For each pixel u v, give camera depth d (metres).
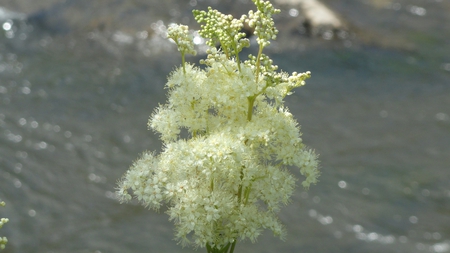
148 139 9.73
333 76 12.61
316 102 11.39
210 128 2.61
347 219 7.74
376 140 9.94
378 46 14.16
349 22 14.96
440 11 16.64
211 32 2.54
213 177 2.44
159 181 2.49
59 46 13.13
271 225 2.53
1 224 2.47
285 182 2.60
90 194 8.27
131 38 13.56
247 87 2.47
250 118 2.57
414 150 9.63
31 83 11.36
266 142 2.40
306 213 7.85
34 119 10.07
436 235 7.42
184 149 2.44
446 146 9.77
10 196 8.07
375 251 7.12
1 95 10.79
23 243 7.22
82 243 7.25
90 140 9.57
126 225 7.64
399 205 8.06
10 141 9.35
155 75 12.03
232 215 2.50
